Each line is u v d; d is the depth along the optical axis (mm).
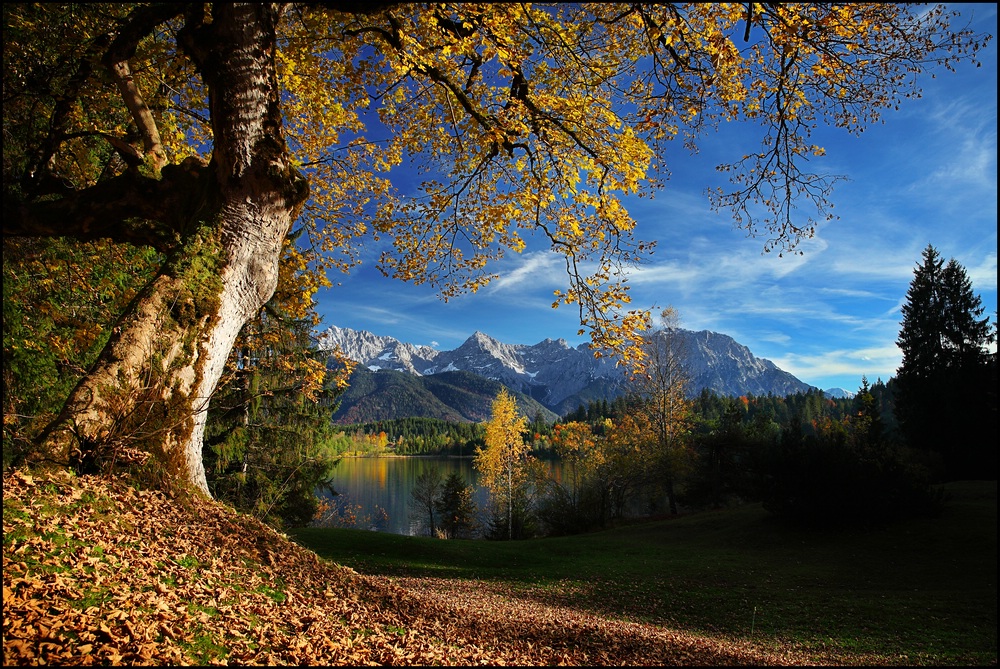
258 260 6516
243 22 6070
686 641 8023
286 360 13109
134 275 10164
